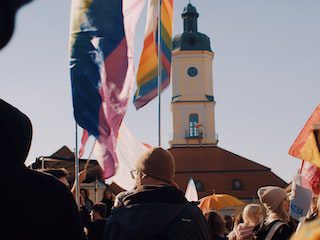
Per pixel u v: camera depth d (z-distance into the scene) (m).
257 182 72.88
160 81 10.09
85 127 8.63
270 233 6.38
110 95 8.80
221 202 19.48
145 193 4.40
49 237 2.10
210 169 73.88
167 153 4.63
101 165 8.70
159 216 4.32
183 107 79.56
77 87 8.76
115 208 4.50
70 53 8.87
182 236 4.29
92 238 7.57
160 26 10.36
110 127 8.75
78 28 8.88
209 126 78.50
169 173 4.59
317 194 6.54
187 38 81.62
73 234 2.17
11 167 2.07
